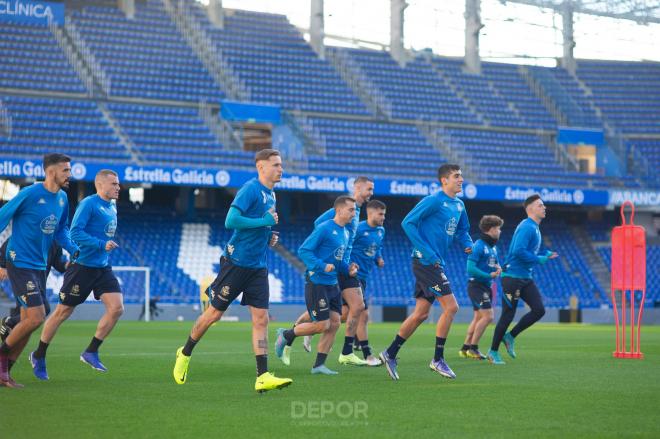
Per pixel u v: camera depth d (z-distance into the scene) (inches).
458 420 251.1
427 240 390.6
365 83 1732.3
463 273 1569.9
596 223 1731.1
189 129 1492.4
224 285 323.6
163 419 252.8
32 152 1337.4
